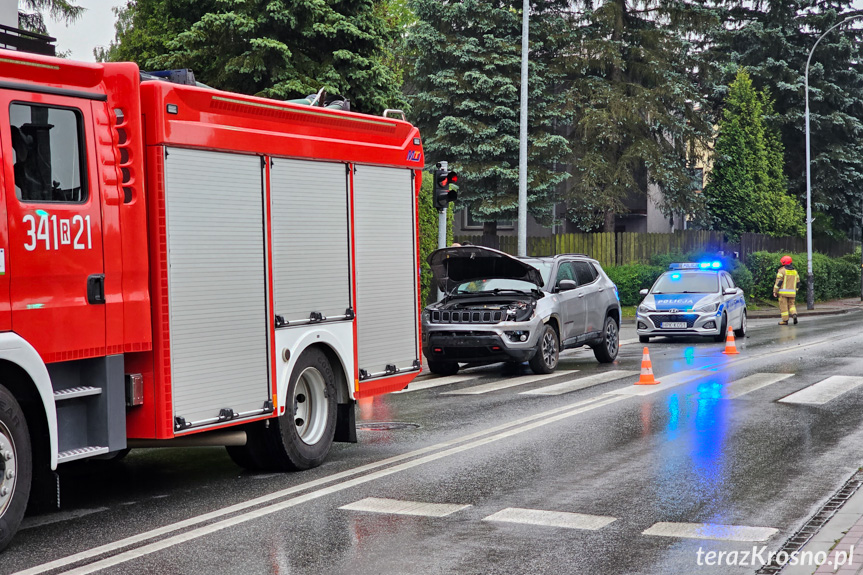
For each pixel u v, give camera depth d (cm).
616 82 3784
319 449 912
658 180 3812
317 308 907
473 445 1009
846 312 3884
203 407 773
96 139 702
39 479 668
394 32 2548
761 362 1814
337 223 935
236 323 810
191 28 2373
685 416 1183
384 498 779
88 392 689
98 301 691
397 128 1028
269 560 611
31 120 653
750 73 5134
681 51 3934
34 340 643
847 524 683
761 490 795
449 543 648
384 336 1004
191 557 618
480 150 3412
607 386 1486
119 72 724
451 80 3425
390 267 1016
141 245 726
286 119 870
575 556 617
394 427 1144
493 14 3509
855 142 5356
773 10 5206
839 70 5381
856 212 5450
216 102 791
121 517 727
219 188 795
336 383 941
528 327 1622
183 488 830
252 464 888
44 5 2953
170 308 745
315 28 2292
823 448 973
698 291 2402
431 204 2533
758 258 4119
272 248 849
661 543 645
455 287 1712
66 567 598
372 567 596
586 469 882
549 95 3741
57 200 667
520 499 771
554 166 3875
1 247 621
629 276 3491
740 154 4412
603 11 3728
